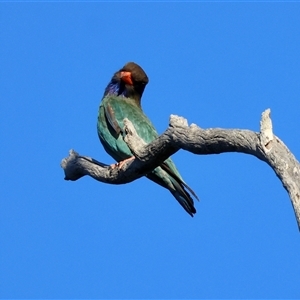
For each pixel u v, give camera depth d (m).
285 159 9.54
